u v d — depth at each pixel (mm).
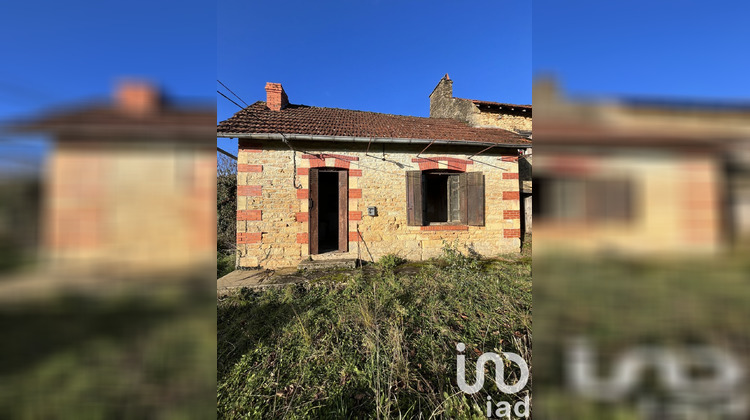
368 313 3244
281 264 5707
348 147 6051
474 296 3861
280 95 7758
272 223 5719
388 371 2375
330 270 5355
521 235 7387
